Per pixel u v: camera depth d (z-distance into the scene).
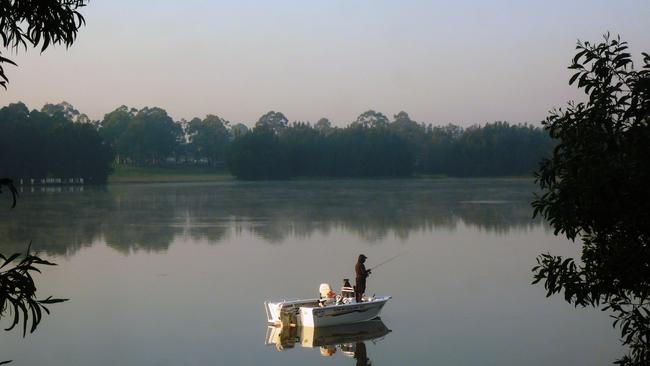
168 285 29.66
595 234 7.80
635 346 8.14
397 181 146.25
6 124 118.31
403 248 40.78
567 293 7.71
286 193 100.50
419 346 20.27
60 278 31.38
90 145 127.25
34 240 44.97
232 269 33.81
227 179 163.25
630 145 7.09
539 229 49.81
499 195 91.88
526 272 31.70
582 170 7.18
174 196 93.56
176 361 19.08
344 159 158.12
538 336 20.81
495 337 20.88
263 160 151.25
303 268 34.09
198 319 23.69
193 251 40.16
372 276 31.39
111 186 124.69
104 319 23.55
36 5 5.84
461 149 163.38
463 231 49.19
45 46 5.97
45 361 18.89
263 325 22.97
